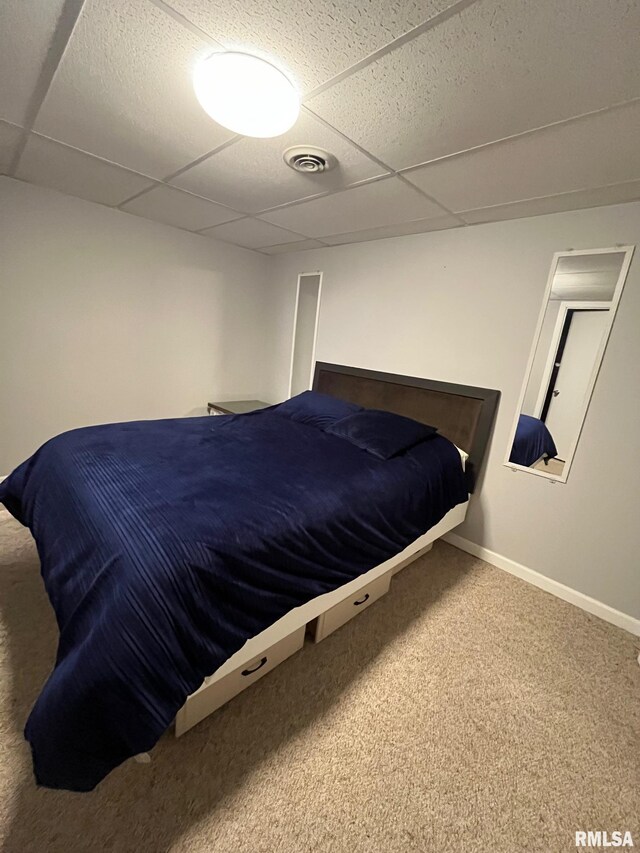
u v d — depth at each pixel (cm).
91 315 276
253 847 98
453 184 174
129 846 95
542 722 138
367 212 221
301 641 156
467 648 170
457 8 86
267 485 150
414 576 222
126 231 278
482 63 101
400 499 177
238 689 134
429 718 136
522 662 164
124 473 147
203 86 114
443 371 253
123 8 94
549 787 117
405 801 110
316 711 134
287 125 125
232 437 209
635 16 82
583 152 138
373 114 127
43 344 260
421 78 109
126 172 197
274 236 300
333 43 99
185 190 215
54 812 100
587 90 106
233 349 371
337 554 144
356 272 298
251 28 97
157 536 108
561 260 199
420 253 256
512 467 227
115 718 87
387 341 282
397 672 154
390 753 123
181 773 112
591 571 201
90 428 202
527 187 171
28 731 89
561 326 202
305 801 108
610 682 158
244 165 175
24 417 262
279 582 123
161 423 224
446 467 216
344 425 234
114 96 131
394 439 212
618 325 183
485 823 107
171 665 94
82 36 105
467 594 209
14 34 106
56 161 192
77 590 107
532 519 221
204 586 104
